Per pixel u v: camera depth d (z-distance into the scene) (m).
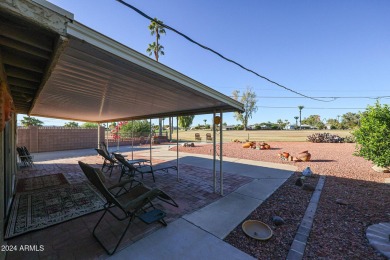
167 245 2.06
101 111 5.33
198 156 8.71
